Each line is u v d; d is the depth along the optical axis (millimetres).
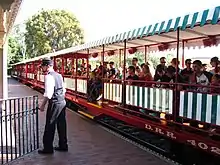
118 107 11383
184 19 6559
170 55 11672
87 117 13750
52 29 52469
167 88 8414
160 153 8469
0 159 7129
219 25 7645
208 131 6777
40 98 22500
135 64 11695
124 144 8680
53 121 7652
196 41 10336
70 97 17203
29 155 7492
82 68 18141
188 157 8055
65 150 7957
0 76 16047
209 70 9125
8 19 12828
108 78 12734
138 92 9859
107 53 16047
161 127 8312
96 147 8328
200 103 7012
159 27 7445
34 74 33188
